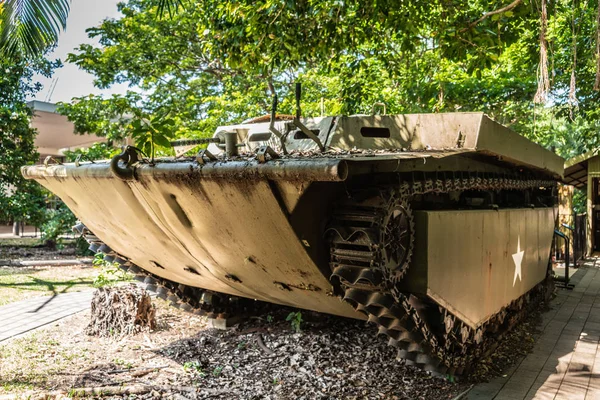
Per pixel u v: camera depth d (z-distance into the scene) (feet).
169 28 53.93
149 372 17.42
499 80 46.19
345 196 13.25
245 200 12.19
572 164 51.70
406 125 16.53
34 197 49.65
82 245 48.08
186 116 53.52
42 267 41.32
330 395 15.72
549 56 35.17
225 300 23.00
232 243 14.08
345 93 37.17
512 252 21.83
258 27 27.17
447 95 45.32
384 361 18.81
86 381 16.33
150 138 13.28
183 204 13.57
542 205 29.53
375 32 30.63
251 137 18.10
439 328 16.11
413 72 41.63
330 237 13.21
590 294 33.78
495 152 17.04
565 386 17.06
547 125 52.95
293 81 50.31
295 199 11.53
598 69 17.83
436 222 14.62
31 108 50.96
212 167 12.00
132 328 21.95
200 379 16.88
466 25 26.63
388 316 13.57
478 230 17.80
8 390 15.25
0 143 48.16
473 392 16.35
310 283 14.52
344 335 21.61
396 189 13.15
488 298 18.98
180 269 18.13
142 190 13.98
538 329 24.70
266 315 24.48
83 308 26.86
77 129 49.39
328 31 27.99
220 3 28.48
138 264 20.48
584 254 51.57
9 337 21.22
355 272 13.08
